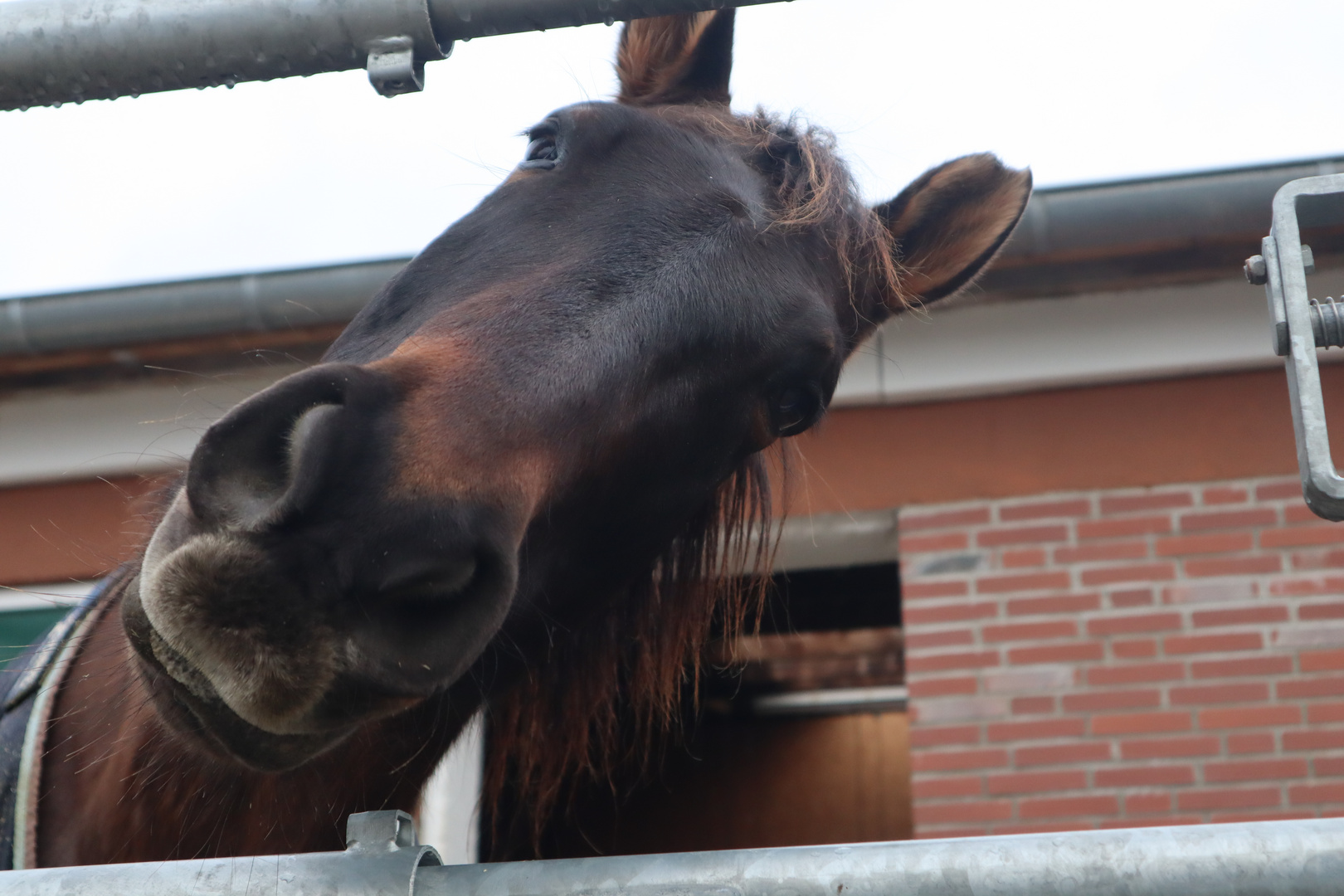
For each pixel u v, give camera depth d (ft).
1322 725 11.53
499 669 5.45
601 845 21.58
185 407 13.51
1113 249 11.91
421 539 3.51
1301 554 12.00
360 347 4.86
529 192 5.03
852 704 22.30
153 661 3.57
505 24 3.93
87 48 3.96
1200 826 3.16
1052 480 12.53
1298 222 3.74
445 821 10.80
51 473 13.50
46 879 3.40
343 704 3.48
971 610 12.32
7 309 12.59
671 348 4.67
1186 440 12.44
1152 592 12.12
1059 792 11.77
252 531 3.29
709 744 22.76
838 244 5.63
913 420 12.87
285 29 3.91
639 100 6.74
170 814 5.02
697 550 6.30
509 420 4.02
